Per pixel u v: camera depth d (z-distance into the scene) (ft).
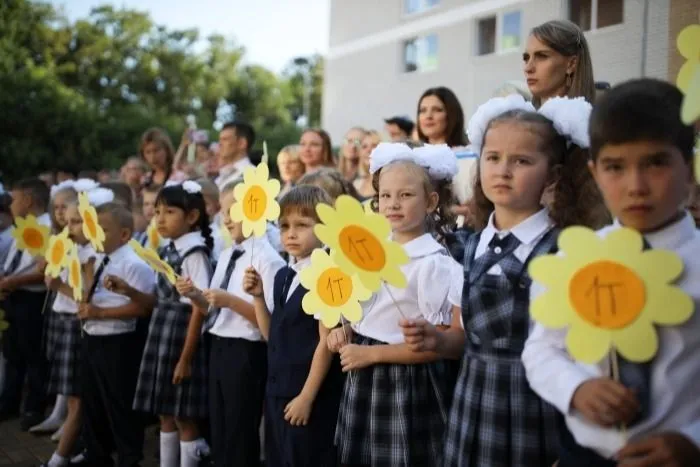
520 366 5.32
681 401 4.13
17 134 61.62
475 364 5.65
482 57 18.58
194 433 10.62
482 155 5.57
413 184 7.14
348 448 7.00
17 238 13.64
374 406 6.93
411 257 7.09
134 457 11.10
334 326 7.52
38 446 13.19
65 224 14.42
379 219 5.99
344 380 8.16
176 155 23.98
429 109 11.98
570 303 4.25
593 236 4.25
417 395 6.91
